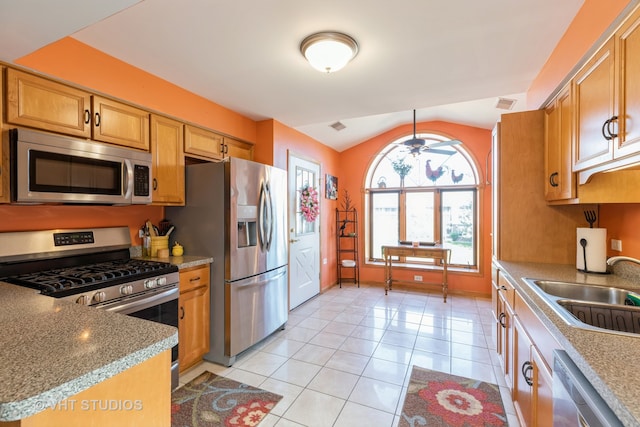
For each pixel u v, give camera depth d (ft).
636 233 5.71
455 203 15.97
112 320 3.46
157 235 8.63
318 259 15.35
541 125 7.62
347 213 17.84
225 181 8.25
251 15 5.49
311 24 5.78
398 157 16.96
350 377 7.65
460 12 5.42
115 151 6.69
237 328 8.39
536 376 4.53
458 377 7.63
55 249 6.66
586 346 3.14
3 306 3.94
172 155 8.32
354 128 14.92
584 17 5.16
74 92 6.24
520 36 6.14
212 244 8.41
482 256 14.90
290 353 8.95
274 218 9.91
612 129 4.31
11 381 2.19
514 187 7.89
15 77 5.41
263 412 6.31
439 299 14.47
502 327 7.51
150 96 7.69
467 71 7.64
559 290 5.69
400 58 7.02
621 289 5.25
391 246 15.39
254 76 7.91
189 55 6.88
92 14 4.23
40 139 5.50
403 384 7.34
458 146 15.35
